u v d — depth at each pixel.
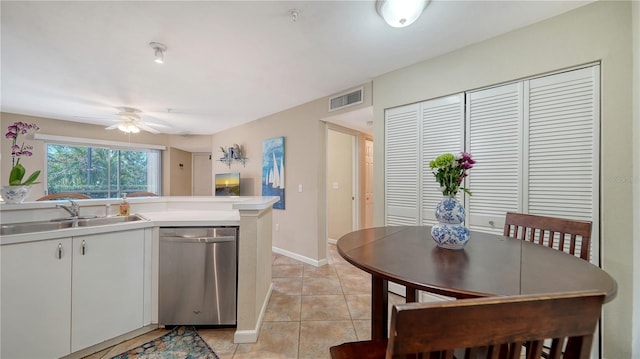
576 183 1.67
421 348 0.46
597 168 1.60
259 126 4.50
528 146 1.86
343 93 3.13
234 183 4.84
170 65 2.43
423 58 2.33
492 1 1.57
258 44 2.06
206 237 1.91
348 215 4.58
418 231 1.65
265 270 2.27
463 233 1.23
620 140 1.51
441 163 1.29
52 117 4.40
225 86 2.99
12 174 1.78
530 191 1.85
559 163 1.74
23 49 2.11
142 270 1.86
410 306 0.45
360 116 3.31
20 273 1.43
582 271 0.94
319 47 2.12
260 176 4.53
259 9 1.63
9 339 1.41
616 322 1.51
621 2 1.51
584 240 1.26
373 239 1.43
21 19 1.71
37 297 1.48
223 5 1.59
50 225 1.86
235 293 1.94
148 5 1.58
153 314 1.91
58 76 2.66
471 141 2.12
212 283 1.93
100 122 4.81
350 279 2.99
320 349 1.75
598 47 1.58
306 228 3.62
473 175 2.11
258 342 1.81
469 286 0.81
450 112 2.23
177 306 1.92
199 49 2.13
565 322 0.49
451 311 0.46
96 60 2.31
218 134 5.62
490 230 2.03
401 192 2.57
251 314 1.83
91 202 2.08
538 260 1.07
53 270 1.52
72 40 1.98
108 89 3.05
